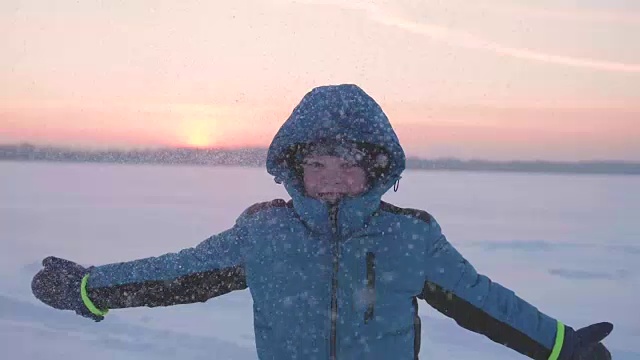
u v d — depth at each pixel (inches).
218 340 190.2
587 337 58.4
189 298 58.0
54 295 57.8
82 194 728.3
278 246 56.8
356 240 56.4
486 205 679.1
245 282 58.9
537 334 56.4
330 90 59.8
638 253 365.4
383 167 58.5
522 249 379.2
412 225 57.2
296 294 56.2
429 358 171.0
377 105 60.2
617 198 821.2
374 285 55.8
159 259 58.3
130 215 530.0
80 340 191.8
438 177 1295.5
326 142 57.5
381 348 55.6
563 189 999.0
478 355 172.9
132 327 202.2
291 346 56.2
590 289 270.2
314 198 57.2
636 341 189.3
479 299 56.6
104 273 57.8
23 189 788.6
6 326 204.5
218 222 493.4
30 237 403.2
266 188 829.2
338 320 55.6
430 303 58.4
